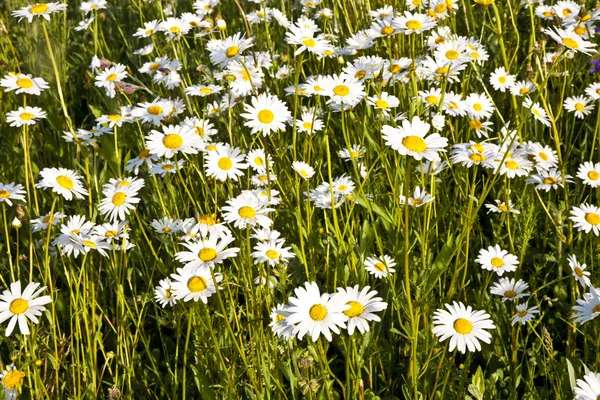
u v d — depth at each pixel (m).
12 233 1.42
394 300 1.13
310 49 1.22
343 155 1.36
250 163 1.27
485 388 1.17
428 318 1.19
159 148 1.18
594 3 1.57
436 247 1.29
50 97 1.59
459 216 1.32
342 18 1.61
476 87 1.49
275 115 1.19
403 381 1.21
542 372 1.15
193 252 1.11
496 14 1.39
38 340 1.20
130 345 1.23
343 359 1.25
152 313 1.33
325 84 1.20
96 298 1.30
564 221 1.30
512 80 1.40
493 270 1.19
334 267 1.25
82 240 1.16
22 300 1.09
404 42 1.48
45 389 1.14
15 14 1.35
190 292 1.09
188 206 1.31
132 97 1.53
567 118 1.41
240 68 1.37
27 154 1.27
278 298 1.22
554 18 1.35
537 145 1.29
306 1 1.64
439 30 1.41
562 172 1.27
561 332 1.26
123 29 1.85
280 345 1.17
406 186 1.04
